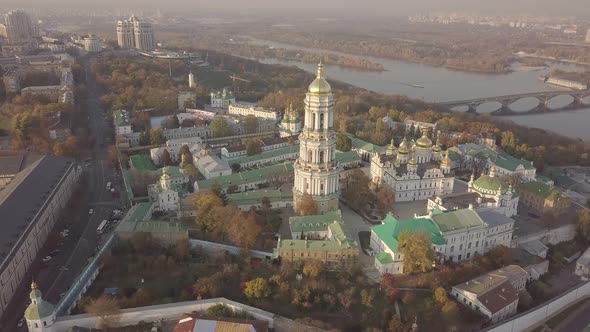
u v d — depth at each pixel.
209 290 196.12
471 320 195.88
